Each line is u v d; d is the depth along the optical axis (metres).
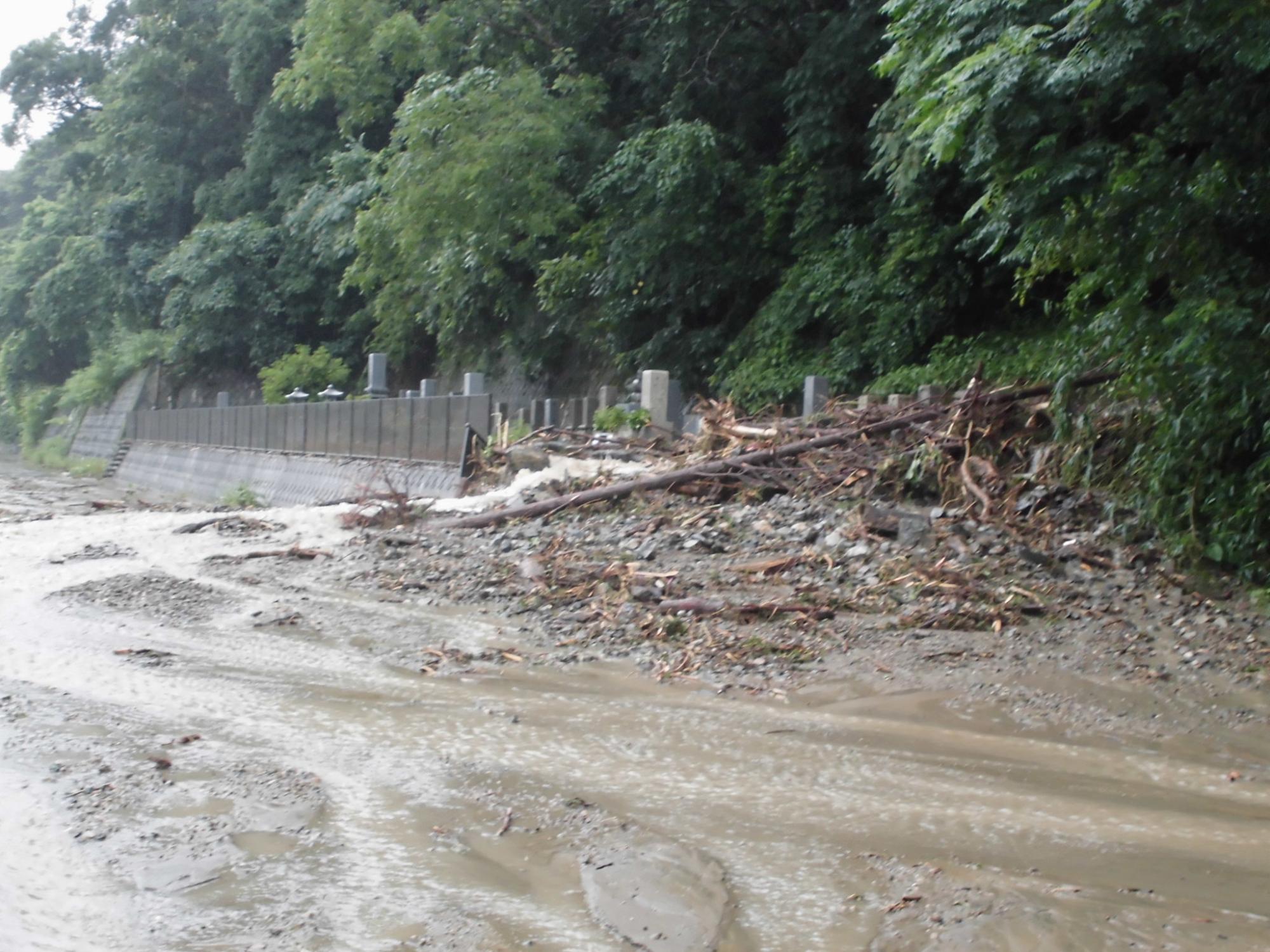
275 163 46.53
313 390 40.50
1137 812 6.82
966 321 21.86
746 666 9.85
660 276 25.91
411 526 16.45
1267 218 12.59
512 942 5.10
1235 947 5.07
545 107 28.00
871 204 23.77
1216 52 11.95
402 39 31.66
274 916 5.30
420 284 33.75
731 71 26.39
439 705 8.79
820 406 19.56
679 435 19.78
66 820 6.30
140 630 11.16
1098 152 12.75
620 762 7.54
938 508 14.49
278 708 8.63
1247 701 9.09
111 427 54.41
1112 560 12.62
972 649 10.21
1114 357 14.42
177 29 52.31
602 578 12.64
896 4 13.58
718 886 5.68
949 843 6.27
